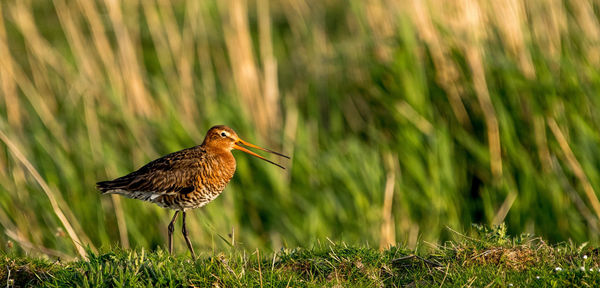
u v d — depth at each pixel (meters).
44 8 23.86
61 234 12.27
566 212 13.09
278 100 16.11
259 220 13.94
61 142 14.70
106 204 14.12
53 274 8.66
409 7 14.74
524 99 13.83
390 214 13.04
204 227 13.51
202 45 17.45
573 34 14.37
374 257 8.98
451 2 14.77
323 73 15.99
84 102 15.30
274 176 14.20
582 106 13.57
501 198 13.46
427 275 8.59
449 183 13.55
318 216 13.51
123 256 8.95
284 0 19.92
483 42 14.25
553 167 13.34
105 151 14.38
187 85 15.84
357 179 13.88
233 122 15.01
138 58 17.52
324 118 15.91
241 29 15.72
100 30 15.69
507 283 8.07
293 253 9.32
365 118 15.24
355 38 16.28
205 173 10.75
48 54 16.44
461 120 14.23
